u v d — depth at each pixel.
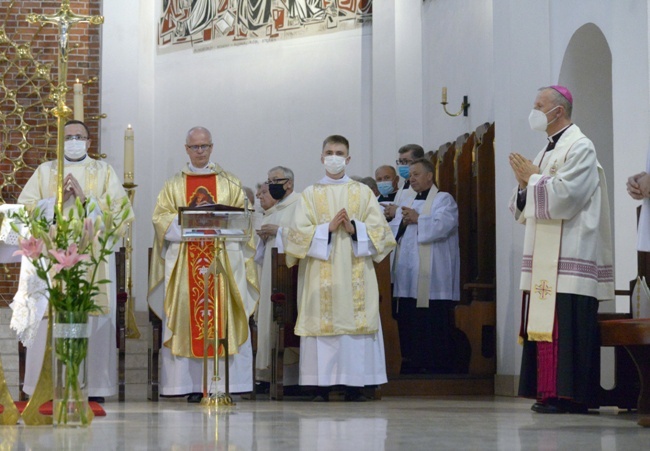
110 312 8.45
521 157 7.42
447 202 10.40
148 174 13.98
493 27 10.01
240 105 13.88
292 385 9.49
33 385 8.19
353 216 8.87
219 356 8.54
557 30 9.54
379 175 11.21
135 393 10.03
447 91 12.38
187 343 8.60
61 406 5.67
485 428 5.64
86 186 8.55
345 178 9.04
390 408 7.54
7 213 6.51
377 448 4.46
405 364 10.41
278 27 13.82
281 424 5.91
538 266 7.22
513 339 9.52
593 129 9.51
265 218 10.54
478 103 11.39
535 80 9.63
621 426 5.87
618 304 8.38
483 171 10.29
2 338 11.48
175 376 8.63
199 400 8.63
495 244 10.18
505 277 9.62
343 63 13.47
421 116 13.19
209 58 14.06
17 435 5.24
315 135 13.52
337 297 8.70
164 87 14.21
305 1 13.74
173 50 14.23
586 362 7.05
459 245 10.84
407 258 10.42
